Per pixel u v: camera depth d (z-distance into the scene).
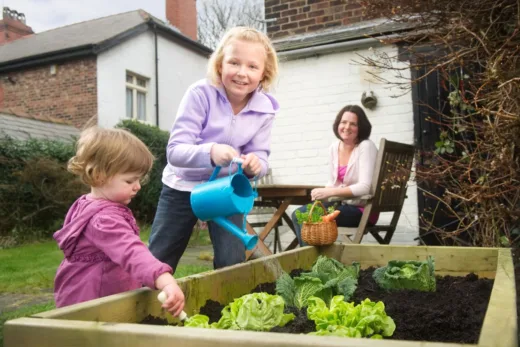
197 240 8.87
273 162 5.94
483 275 2.45
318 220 2.78
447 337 1.45
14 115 12.19
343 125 3.93
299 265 2.52
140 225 11.62
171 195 2.46
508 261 2.01
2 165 9.29
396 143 3.69
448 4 3.28
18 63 14.73
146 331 0.90
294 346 0.79
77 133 13.30
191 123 2.29
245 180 1.86
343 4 5.78
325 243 2.73
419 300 1.90
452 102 3.49
